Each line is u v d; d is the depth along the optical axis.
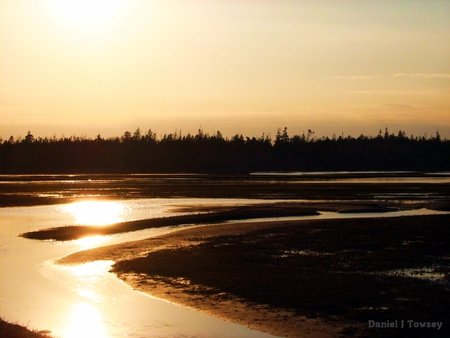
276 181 110.94
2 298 20.53
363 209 55.72
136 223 43.16
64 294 21.09
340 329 16.89
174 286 22.11
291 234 35.88
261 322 17.67
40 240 35.03
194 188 86.75
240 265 25.80
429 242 32.69
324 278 23.06
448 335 16.28
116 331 16.94
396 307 18.89
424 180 116.50
